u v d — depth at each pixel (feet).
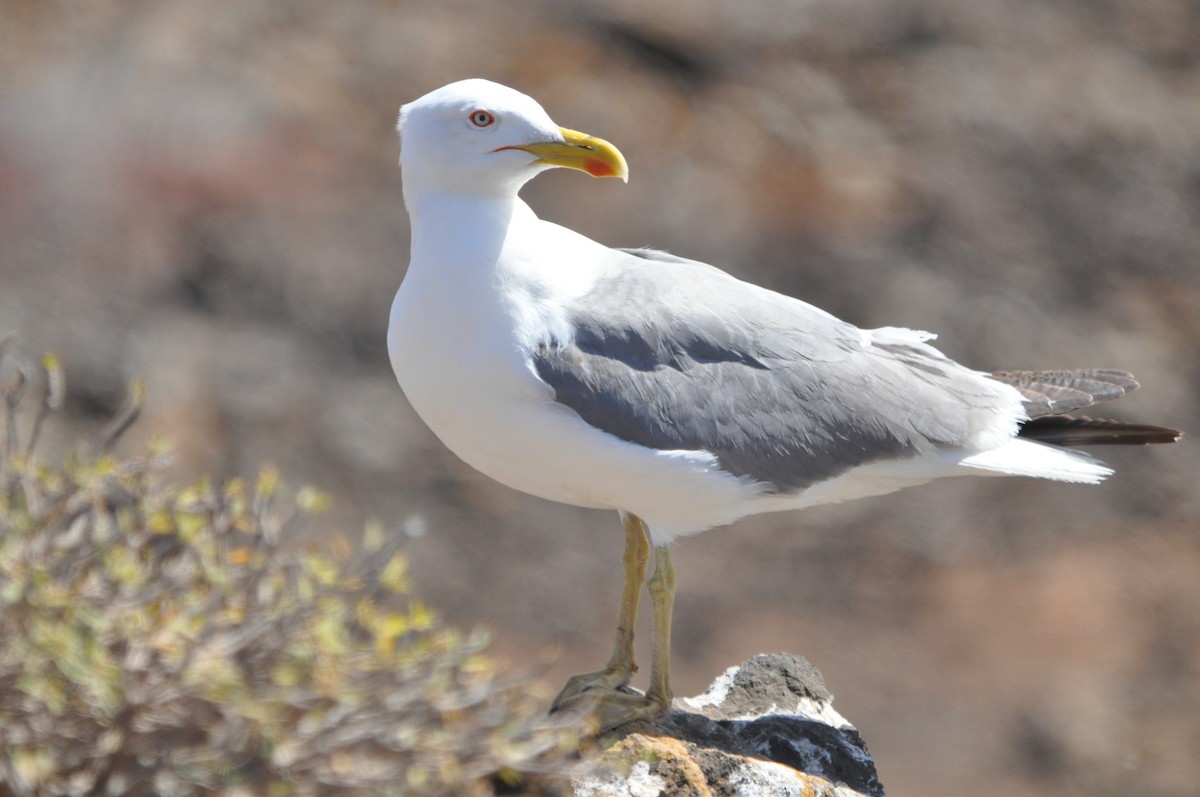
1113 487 57.82
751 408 21.13
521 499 53.31
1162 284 66.23
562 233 21.52
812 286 62.85
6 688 14.34
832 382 21.80
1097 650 50.96
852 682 48.70
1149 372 61.98
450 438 21.09
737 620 50.31
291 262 59.93
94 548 15.23
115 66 66.74
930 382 22.79
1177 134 73.46
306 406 54.95
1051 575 53.62
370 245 61.31
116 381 53.83
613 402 20.30
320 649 14.98
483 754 15.53
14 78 65.46
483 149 20.25
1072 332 63.16
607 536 52.60
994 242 66.74
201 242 60.08
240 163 63.62
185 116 65.05
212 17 70.08
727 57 73.00
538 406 20.20
